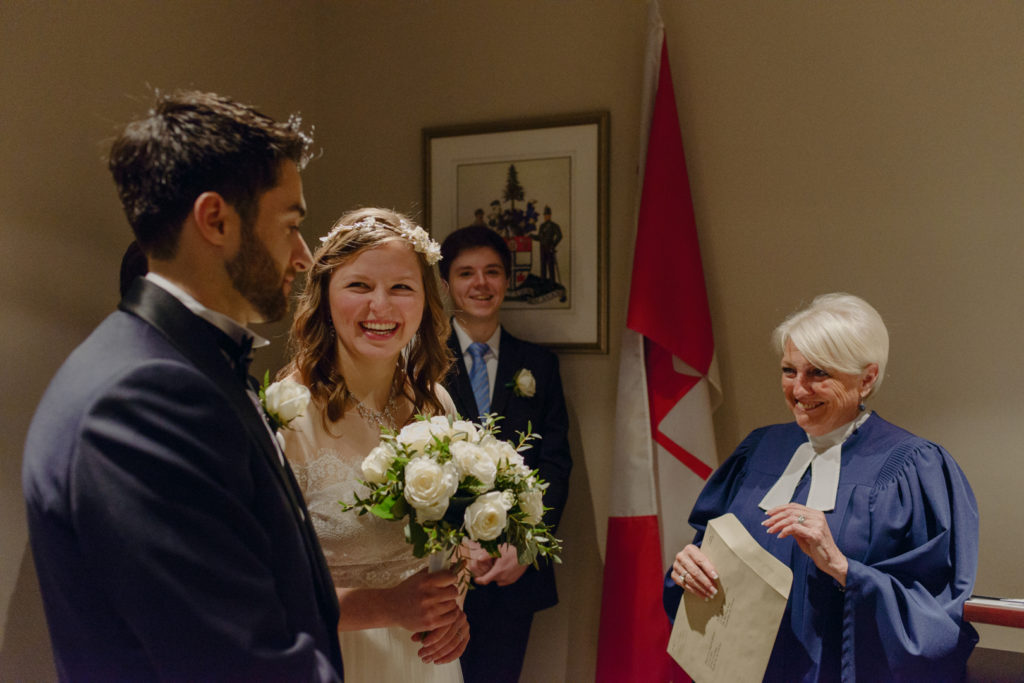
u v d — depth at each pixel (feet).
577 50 10.11
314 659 3.14
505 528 4.71
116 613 2.92
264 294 3.53
